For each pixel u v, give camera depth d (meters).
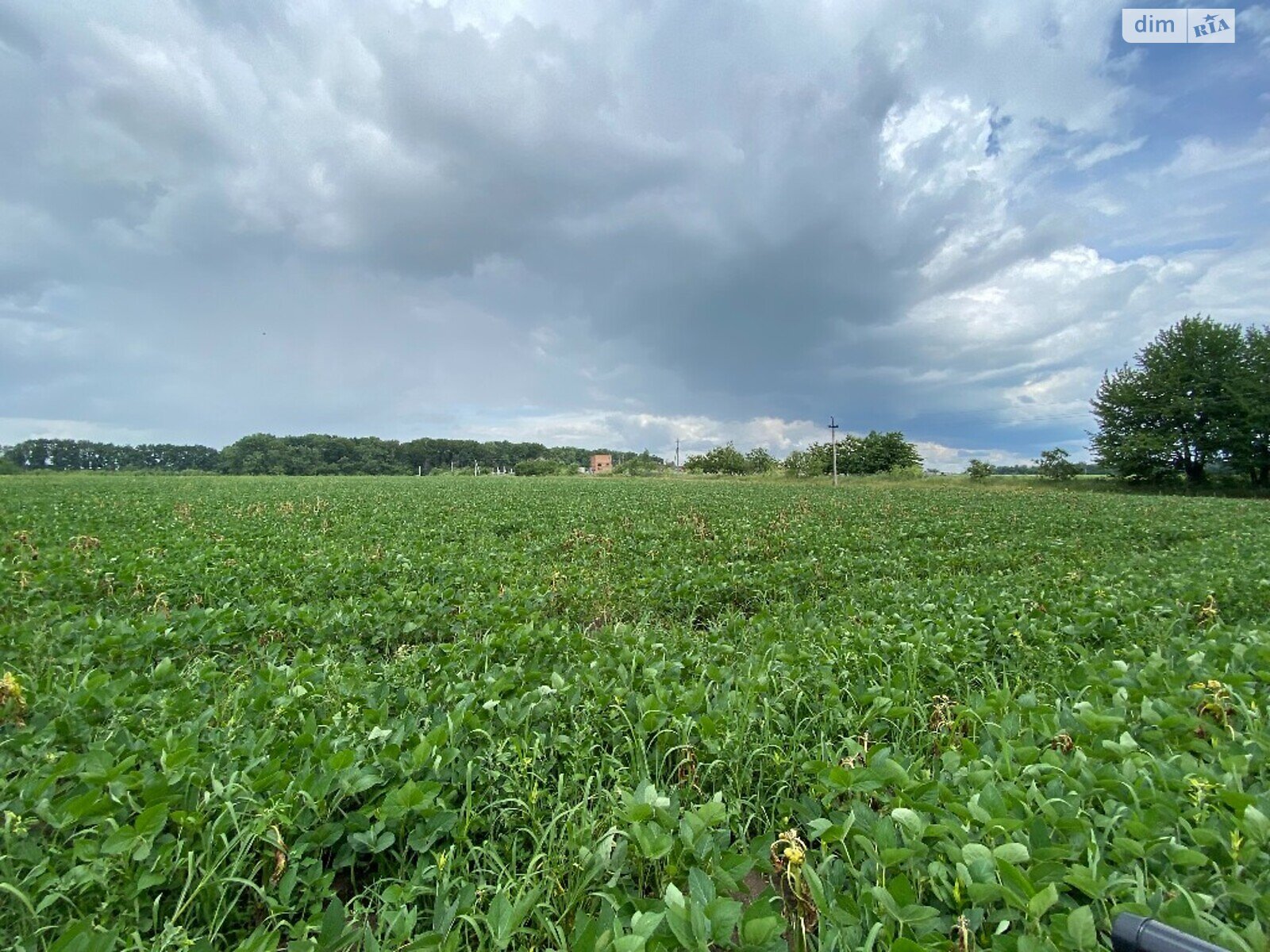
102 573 8.38
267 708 4.20
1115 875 2.38
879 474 66.88
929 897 2.54
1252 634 5.56
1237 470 47.44
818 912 2.52
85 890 2.48
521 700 4.07
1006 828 2.59
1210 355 49.19
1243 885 2.29
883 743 4.08
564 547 13.75
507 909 2.36
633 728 3.88
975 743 3.74
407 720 3.72
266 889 2.67
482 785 3.39
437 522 18.23
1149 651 5.66
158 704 4.11
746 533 15.49
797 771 3.74
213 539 12.91
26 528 13.84
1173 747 3.61
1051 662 5.55
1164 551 13.92
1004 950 2.12
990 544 14.23
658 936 2.24
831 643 5.74
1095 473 59.16
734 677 4.96
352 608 7.08
